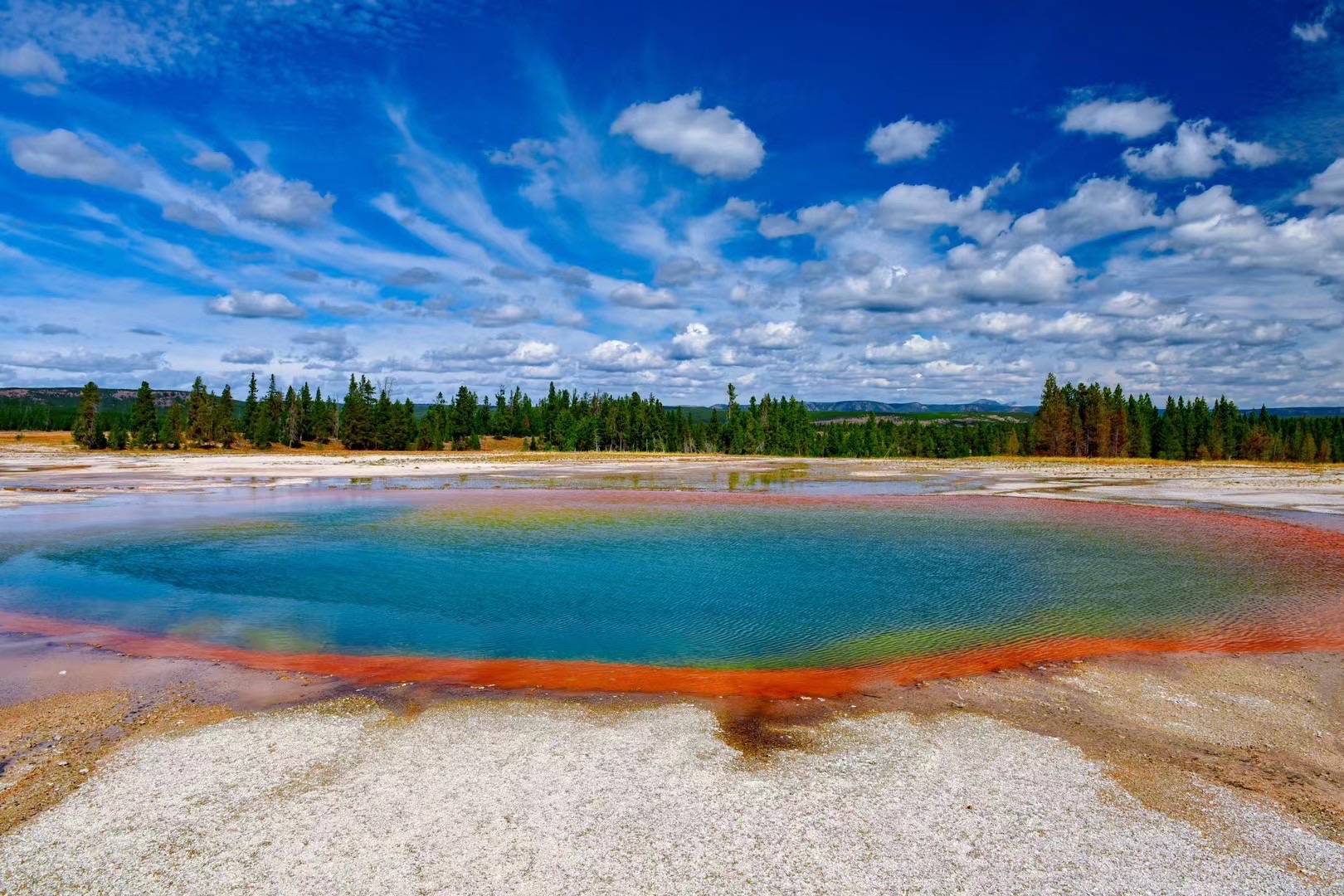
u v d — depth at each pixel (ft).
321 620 61.57
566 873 25.93
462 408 506.89
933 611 64.95
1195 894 25.13
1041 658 51.26
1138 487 185.26
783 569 82.99
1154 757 35.19
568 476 219.82
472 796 31.01
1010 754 35.42
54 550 93.40
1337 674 47.60
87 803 30.40
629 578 78.13
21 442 381.60
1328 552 94.63
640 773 33.19
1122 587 74.28
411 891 24.85
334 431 455.22
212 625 59.72
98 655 50.75
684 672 48.06
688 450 476.95
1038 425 375.66
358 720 39.06
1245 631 58.29
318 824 28.84
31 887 25.02
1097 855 27.30
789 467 275.59
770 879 25.73
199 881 25.32
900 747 36.22
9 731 37.73
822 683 45.93
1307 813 30.19
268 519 122.83
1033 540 103.40
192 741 36.42
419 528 113.50
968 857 27.09
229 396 406.62
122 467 239.09
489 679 46.24
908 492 173.68
